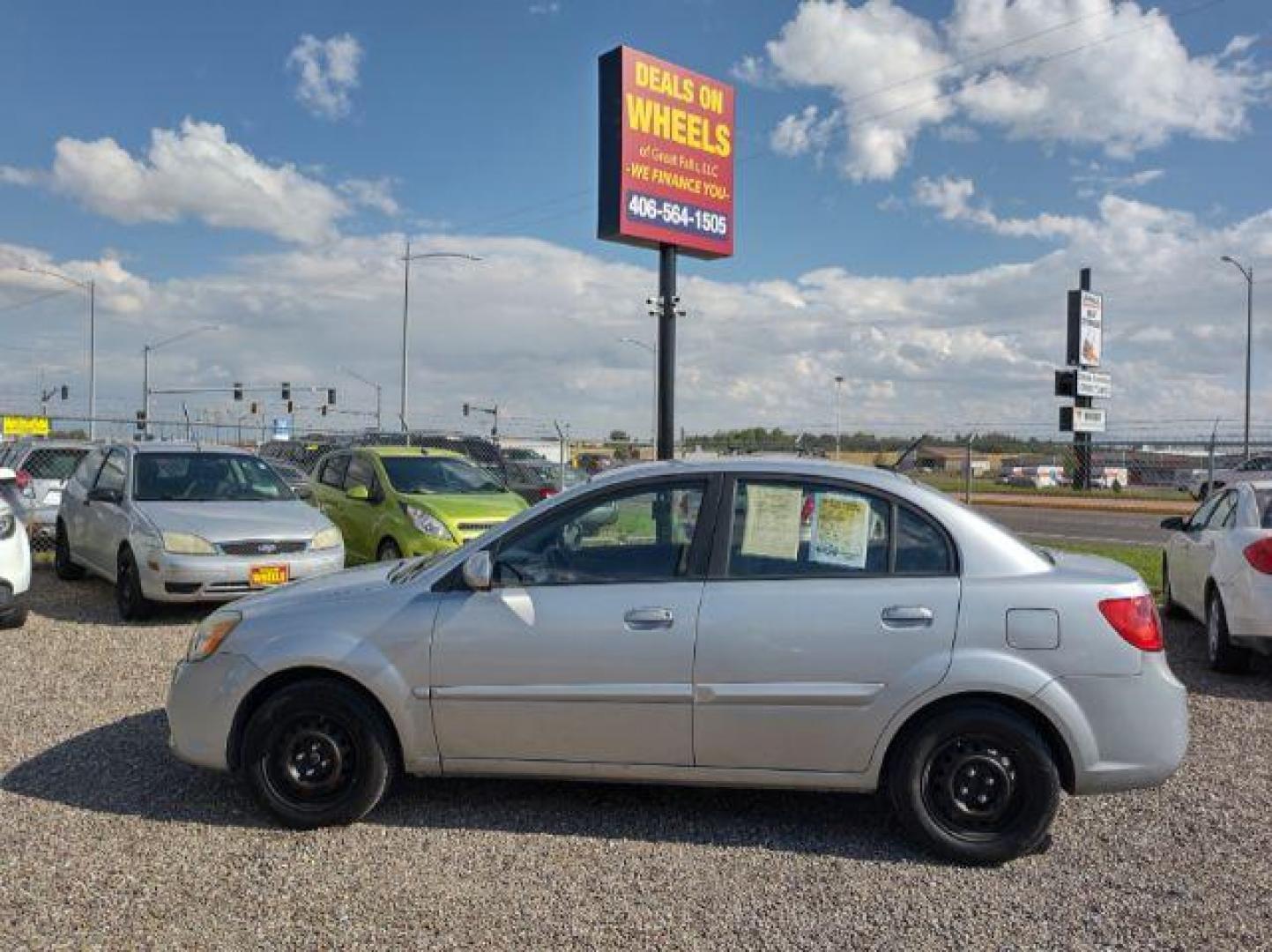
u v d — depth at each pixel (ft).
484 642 14.57
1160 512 91.30
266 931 11.80
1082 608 13.87
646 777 14.52
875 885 13.19
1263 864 13.93
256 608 15.55
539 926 11.98
